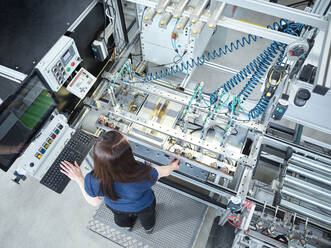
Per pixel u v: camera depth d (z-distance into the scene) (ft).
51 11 6.88
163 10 5.04
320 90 3.77
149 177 5.26
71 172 6.89
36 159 7.17
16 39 6.55
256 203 7.95
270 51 6.85
